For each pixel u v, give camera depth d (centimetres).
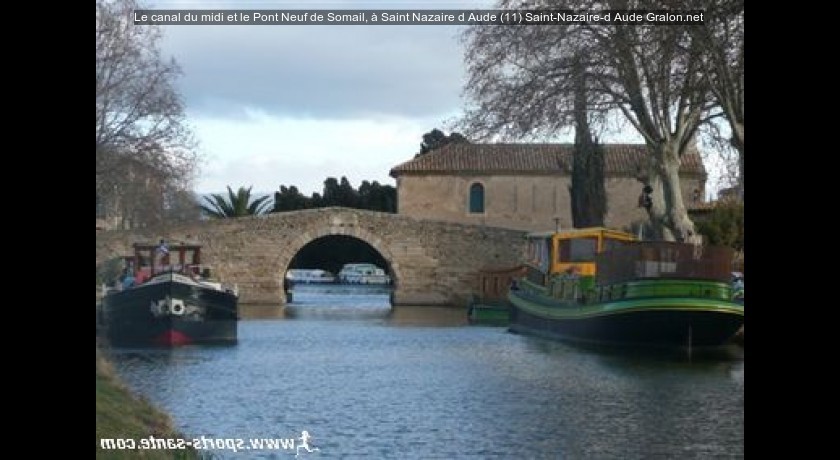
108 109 4703
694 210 5575
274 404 2241
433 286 7538
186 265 4488
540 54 3741
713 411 2138
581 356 3316
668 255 3216
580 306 3650
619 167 7431
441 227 7538
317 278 11769
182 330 3847
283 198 11306
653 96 3625
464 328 5019
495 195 8056
